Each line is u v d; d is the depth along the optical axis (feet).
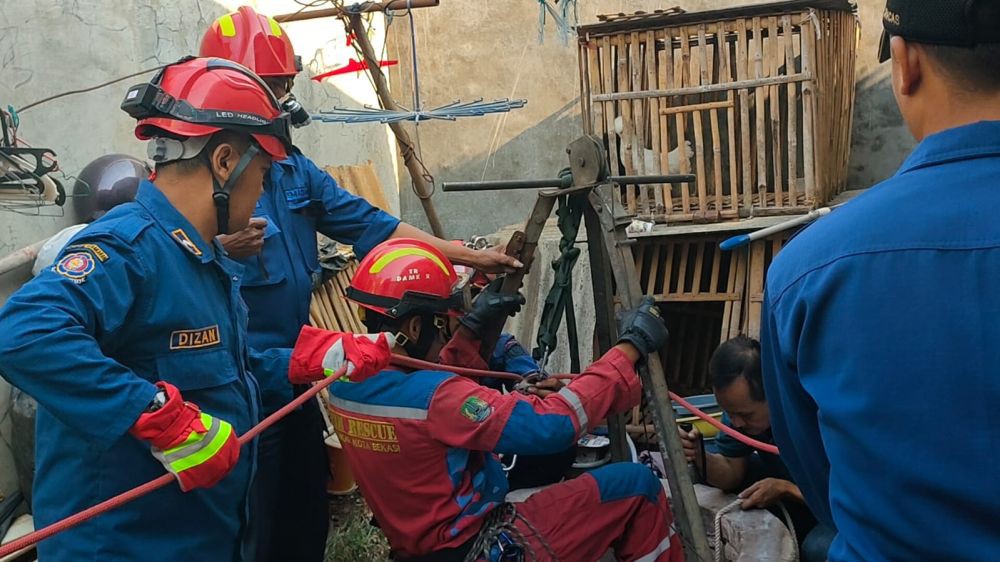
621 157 13.82
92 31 11.24
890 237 2.76
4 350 4.51
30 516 9.63
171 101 5.27
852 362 2.76
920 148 2.90
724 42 13.03
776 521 7.48
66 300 4.72
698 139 13.35
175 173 5.43
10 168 8.75
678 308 14.99
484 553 6.45
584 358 13.96
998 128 2.74
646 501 7.04
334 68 17.06
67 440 5.27
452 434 6.26
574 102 17.60
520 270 7.61
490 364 8.98
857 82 15.66
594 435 9.02
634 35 13.51
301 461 8.20
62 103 10.79
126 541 5.29
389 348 6.33
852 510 2.83
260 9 14.79
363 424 6.52
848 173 15.90
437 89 18.34
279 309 7.84
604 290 7.64
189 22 13.05
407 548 6.65
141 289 5.18
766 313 3.26
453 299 6.83
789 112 12.77
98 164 10.34
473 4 17.85
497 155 18.29
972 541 2.56
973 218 2.65
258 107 5.44
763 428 7.57
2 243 9.80
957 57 2.76
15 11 10.17
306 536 8.36
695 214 13.47
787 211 12.94
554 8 17.31
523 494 8.16
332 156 16.83
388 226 8.35
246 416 5.94
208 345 5.55
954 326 2.58
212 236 5.62
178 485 5.41
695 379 15.08
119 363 5.02
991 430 2.52
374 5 10.99
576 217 7.37
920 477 2.60
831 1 12.38
